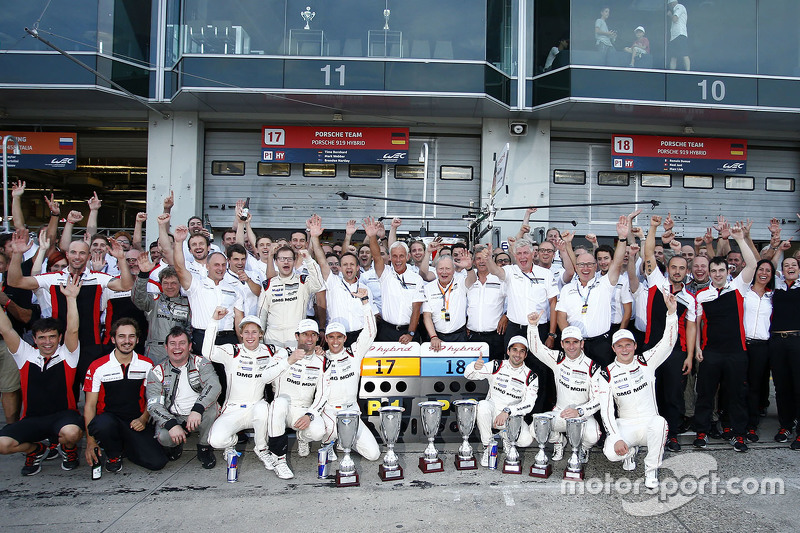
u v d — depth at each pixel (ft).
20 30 39.40
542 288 20.40
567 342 16.70
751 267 19.31
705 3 41.32
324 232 44.60
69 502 14.32
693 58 41.04
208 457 16.90
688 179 45.78
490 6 40.52
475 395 19.16
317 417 16.57
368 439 16.72
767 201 46.32
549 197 44.88
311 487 15.38
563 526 12.96
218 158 44.52
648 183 45.57
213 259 18.90
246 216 25.99
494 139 43.96
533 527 12.91
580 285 19.16
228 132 44.52
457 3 40.24
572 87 39.81
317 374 16.90
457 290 21.06
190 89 39.14
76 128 45.39
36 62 39.19
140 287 18.45
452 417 19.03
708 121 43.42
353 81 39.55
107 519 13.29
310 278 18.83
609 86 39.99
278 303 19.13
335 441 17.70
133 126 45.34
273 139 43.80
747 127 44.55
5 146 33.50
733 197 46.03
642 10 40.88
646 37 40.73
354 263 20.30
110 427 15.76
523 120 43.75
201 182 44.14
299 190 44.52
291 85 39.47
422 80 39.60
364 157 43.96
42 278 19.42
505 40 41.96
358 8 40.19
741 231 19.53
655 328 18.93
